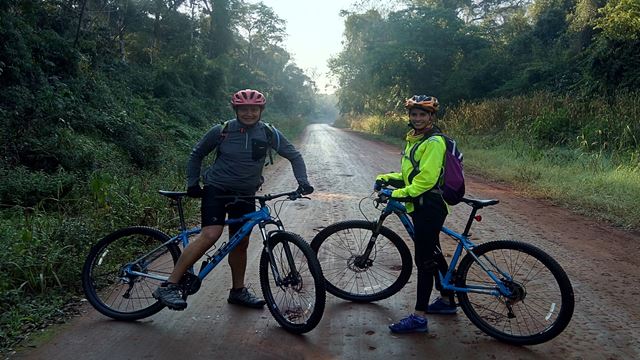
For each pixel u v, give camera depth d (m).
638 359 3.33
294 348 3.50
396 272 4.39
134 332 3.75
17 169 7.49
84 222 5.75
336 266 4.47
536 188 10.01
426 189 3.49
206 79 29.08
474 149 17.03
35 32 13.67
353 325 3.88
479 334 3.71
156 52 30.33
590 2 24.27
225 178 3.82
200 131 19.73
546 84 24.02
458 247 3.87
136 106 16.91
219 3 41.50
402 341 3.61
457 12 36.53
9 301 4.04
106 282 4.55
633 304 4.24
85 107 12.39
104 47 20.78
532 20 33.00
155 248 4.26
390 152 19.67
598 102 15.22
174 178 9.68
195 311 4.13
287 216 7.68
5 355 3.35
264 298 4.09
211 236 3.81
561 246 6.04
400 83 32.16
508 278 3.63
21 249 4.60
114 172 8.98
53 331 3.74
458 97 29.11
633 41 16.67
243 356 3.38
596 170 10.72
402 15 31.55
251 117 3.83
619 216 7.47
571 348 3.49
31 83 11.56
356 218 7.55
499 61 28.95
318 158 16.97
